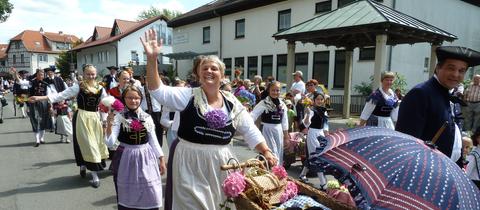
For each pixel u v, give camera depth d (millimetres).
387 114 5512
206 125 2594
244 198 2367
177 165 2635
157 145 3928
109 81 7965
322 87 8906
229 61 21453
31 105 8461
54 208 4520
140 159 3691
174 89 2646
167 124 5543
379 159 1962
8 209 4457
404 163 1887
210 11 21719
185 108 2607
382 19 9031
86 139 5383
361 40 11852
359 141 2135
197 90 2680
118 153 3756
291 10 17109
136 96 3809
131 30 35406
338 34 9867
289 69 12039
